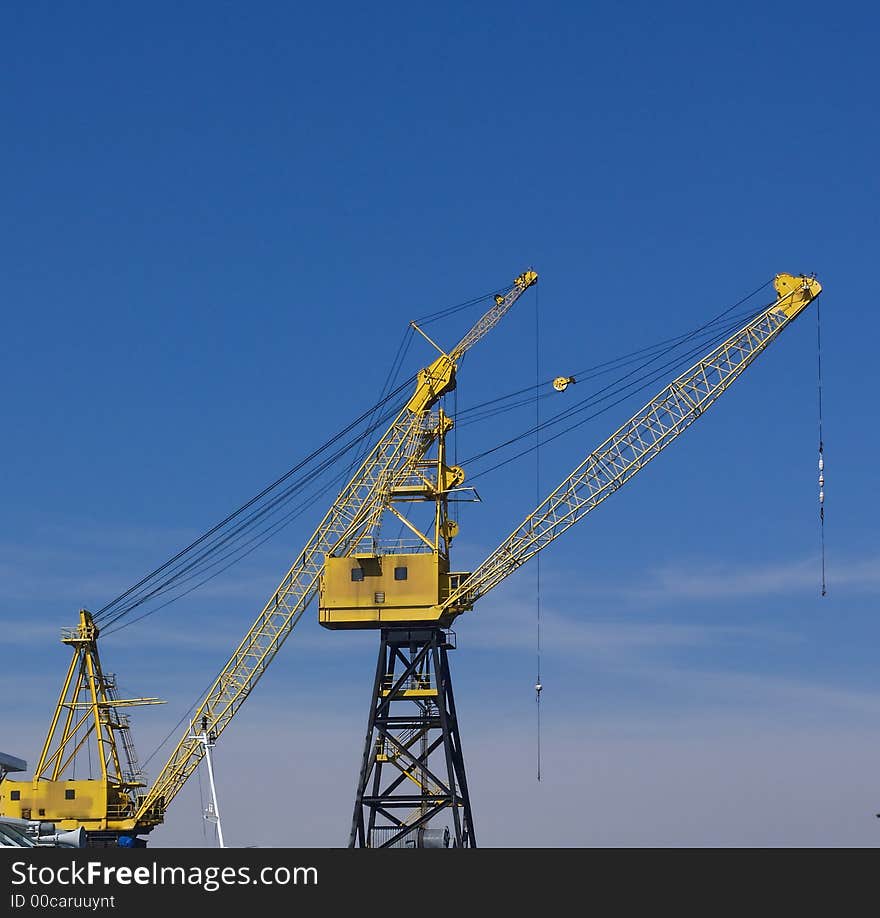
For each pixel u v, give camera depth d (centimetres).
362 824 18050
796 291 18125
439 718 18300
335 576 18588
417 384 19325
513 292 19838
